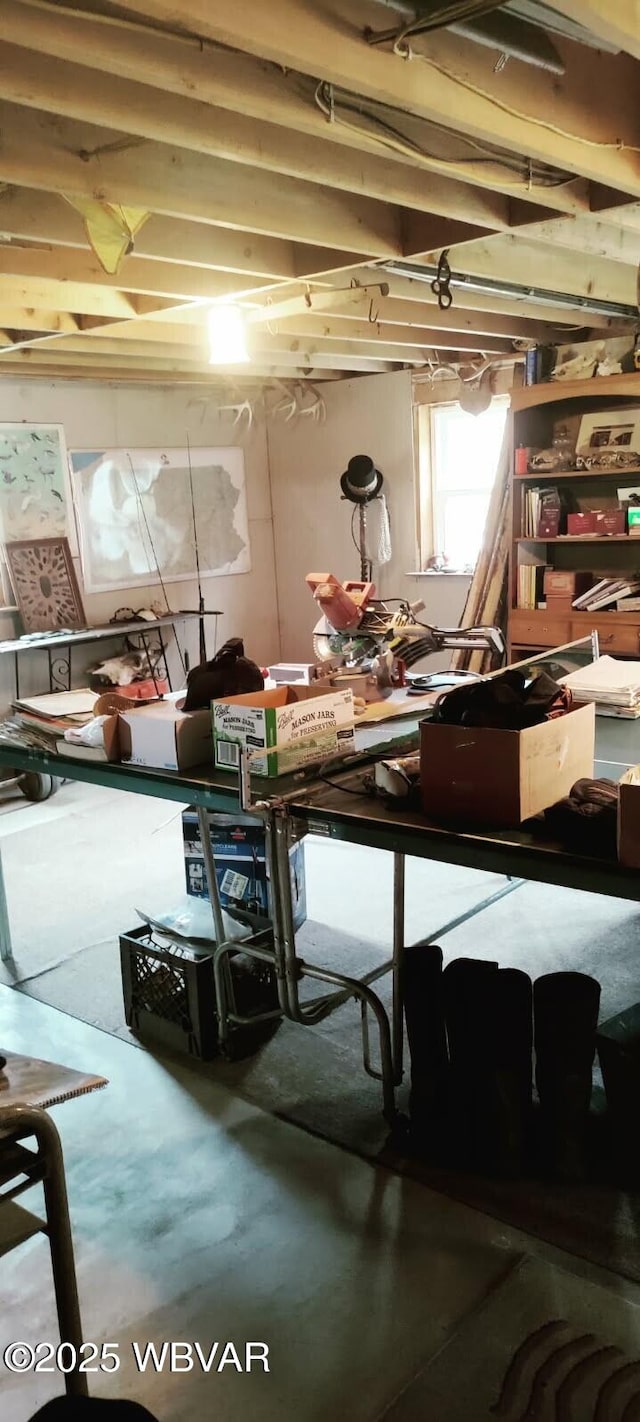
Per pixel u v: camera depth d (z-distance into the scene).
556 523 5.21
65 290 3.66
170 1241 2.09
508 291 3.92
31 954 3.48
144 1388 1.72
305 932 3.50
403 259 3.21
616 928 3.43
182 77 1.81
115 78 2.00
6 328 4.03
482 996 2.20
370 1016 2.97
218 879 3.21
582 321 4.96
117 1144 2.42
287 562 7.15
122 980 2.95
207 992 2.74
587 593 5.11
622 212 2.92
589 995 2.15
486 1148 2.21
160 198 2.52
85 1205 2.21
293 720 2.35
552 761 2.03
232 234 3.18
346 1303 1.89
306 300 3.76
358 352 5.40
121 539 6.10
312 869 4.18
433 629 3.29
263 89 1.96
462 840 1.93
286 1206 2.17
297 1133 2.43
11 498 5.46
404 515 6.39
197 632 6.68
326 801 2.22
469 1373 1.72
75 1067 2.75
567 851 1.82
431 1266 1.97
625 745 2.62
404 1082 2.61
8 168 2.23
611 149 2.47
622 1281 1.90
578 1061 2.12
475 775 1.98
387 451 6.37
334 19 1.76
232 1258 2.03
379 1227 2.09
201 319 4.14
